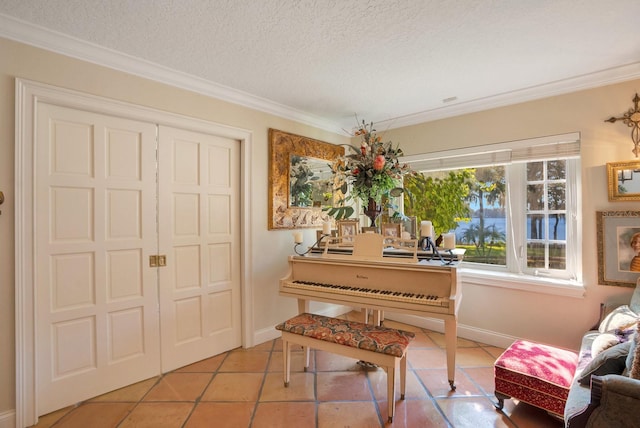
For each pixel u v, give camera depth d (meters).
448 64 2.29
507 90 2.77
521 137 2.82
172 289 2.50
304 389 2.22
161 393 2.17
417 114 3.39
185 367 2.55
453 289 2.09
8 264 1.79
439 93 2.84
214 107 2.70
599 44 2.01
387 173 2.64
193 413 1.95
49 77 1.90
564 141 2.61
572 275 2.68
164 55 2.16
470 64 2.29
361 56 2.18
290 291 2.59
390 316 3.71
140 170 2.33
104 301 2.16
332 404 2.04
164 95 2.40
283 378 2.35
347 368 2.54
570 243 2.68
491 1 1.60
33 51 1.84
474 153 3.09
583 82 2.49
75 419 1.89
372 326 2.19
